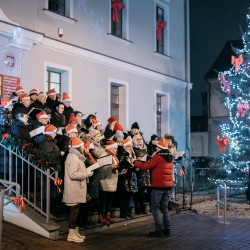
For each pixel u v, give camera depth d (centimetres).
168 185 819
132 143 927
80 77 1316
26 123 827
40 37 1161
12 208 804
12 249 672
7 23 1070
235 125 1911
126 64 1513
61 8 1294
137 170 944
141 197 997
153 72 1659
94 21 1387
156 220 824
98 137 878
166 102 1756
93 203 917
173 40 1817
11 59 1088
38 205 836
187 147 1858
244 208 1236
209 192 1648
